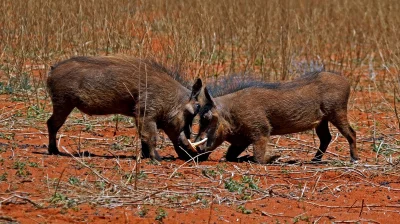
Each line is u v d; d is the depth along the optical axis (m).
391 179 11.83
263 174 11.57
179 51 17.50
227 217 9.43
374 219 9.87
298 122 12.71
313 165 12.58
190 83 12.99
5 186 9.81
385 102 17.62
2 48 18.83
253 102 12.49
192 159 11.61
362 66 22.33
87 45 19.31
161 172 11.20
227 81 13.15
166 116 12.25
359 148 14.05
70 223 8.77
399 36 23.17
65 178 10.38
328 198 10.66
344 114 12.97
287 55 20.22
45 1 19.81
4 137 13.10
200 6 22.19
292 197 10.57
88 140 13.49
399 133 15.13
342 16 26.03
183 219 9.20
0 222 8.55
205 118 12.22
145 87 12.05
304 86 12.78
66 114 12.05
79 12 20.53
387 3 26.66
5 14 19.42
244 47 22.77
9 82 16.86
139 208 9.48
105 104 12.01
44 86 16.92
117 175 10.73
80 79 11.85
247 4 24.41
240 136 12.60
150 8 23.27
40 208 9.14
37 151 12.16
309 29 23.33
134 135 14.11
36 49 19.00
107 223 8.85
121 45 18.44
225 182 10.66
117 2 20.81
